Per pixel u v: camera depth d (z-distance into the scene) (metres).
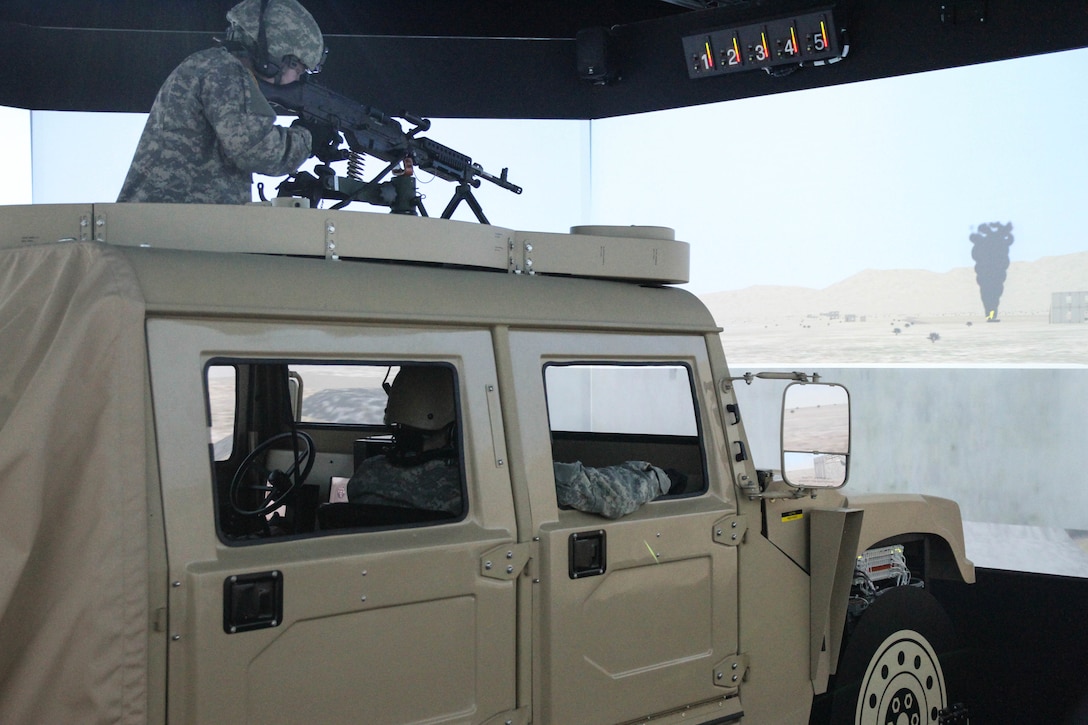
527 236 2.80
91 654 1.79
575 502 2.57
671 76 7.22
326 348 2.21
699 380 2.99
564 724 2.47
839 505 3.38
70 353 1.88
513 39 7.49
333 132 3.71
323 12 7.48
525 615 2.42
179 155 2.97
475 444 2.41
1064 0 5.92
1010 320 8.02
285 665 2.01
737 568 2.96
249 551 2.01
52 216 2.33
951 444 8.28
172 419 1.96
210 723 1.90
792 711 3.12
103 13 6.97
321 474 3.31
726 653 2.90
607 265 2.92
